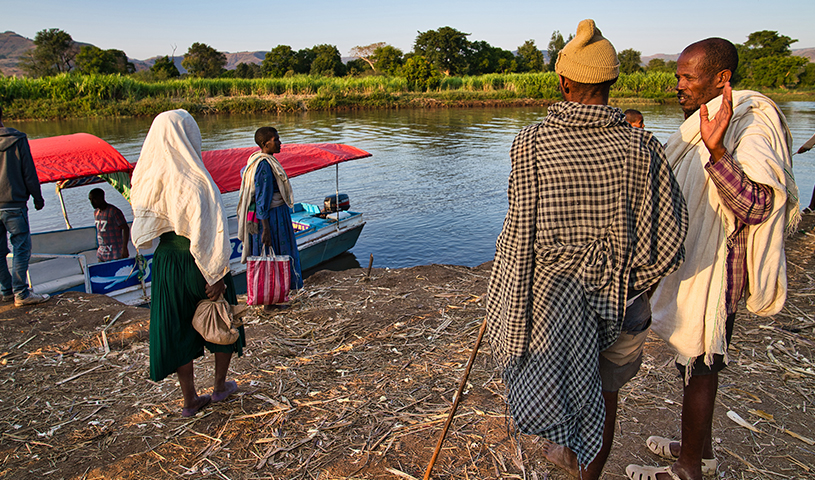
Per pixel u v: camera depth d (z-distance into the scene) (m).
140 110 39.41
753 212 1.73
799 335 3.70
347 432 2.82
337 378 3.42
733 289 1.96
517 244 1.69
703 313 1.94
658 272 1.67
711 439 2.38
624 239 1.63
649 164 1.61
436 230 11.33
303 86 51.94
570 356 1.69
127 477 2.52
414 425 2.85
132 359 3.83
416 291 5.02
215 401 3.16
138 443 2.80
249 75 95.00
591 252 1.65
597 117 1.62
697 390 2.10
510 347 1.75
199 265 2.72
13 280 4.74
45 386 3.44
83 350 3.97
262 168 4.63
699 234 1.92
